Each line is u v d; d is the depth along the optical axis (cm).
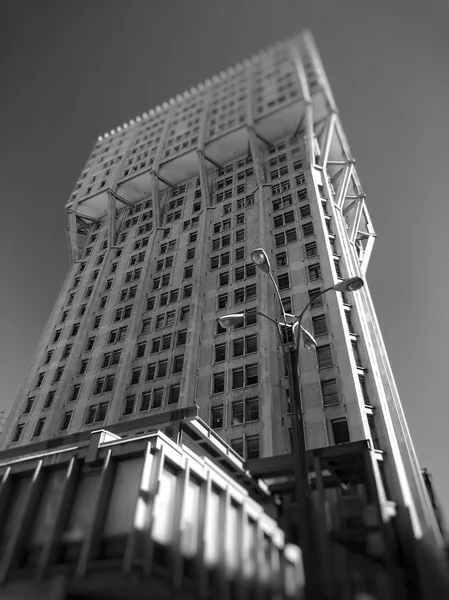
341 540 1600
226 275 4966
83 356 5112
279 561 1802
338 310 3875
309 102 6031
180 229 6053
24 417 4775
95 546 1448
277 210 5338
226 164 6719
